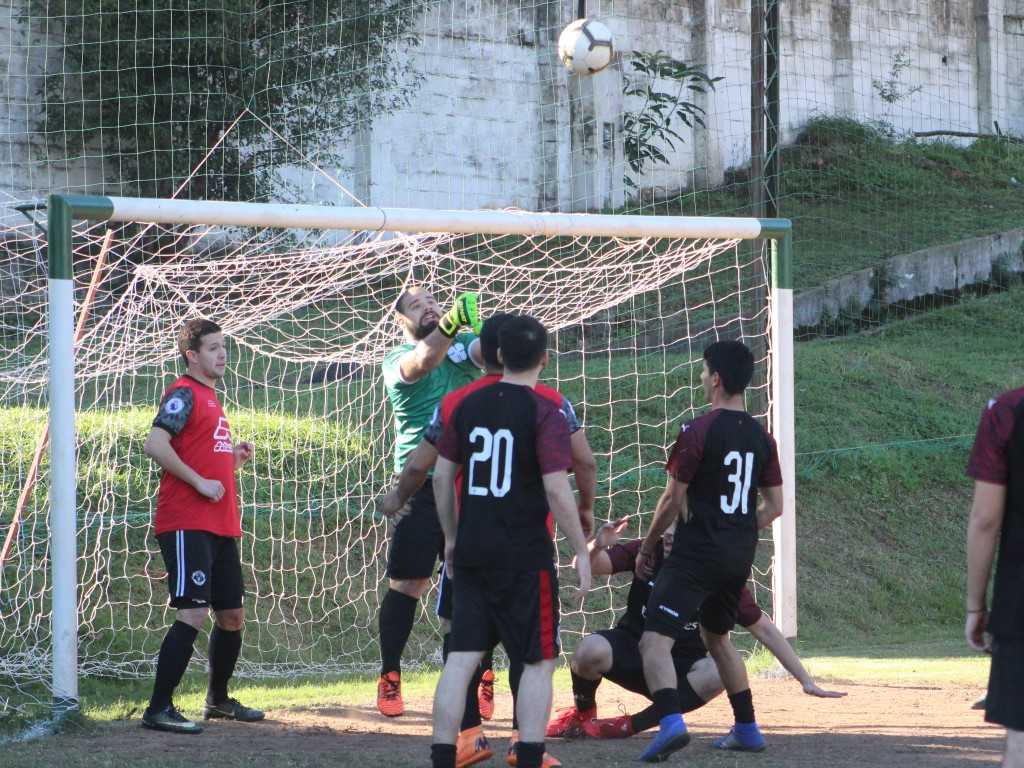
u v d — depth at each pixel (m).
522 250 41.94
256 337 40.38
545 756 16.20
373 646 31.23
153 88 52.16
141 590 29.91
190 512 19.88
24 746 18.48
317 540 33.97
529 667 14.91
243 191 54.88
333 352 39.22
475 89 65.88
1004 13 87.06
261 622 30.61
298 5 57.97
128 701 24.25
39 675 24.59
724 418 17.25
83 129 54.34
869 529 42.31
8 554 29.09
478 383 17.11
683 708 19.42
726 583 17.22
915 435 48.62
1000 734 19.59
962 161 80.38
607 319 48.88
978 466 12.38
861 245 67.31
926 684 25.91
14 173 54.16
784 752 18.02
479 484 14.96
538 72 68.12
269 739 19.33
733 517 17.14
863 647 34.06
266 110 56.47
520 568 14.83
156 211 21.81
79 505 31.77
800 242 67.00
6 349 41.62
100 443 34.47
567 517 14.66
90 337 35.84
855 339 61.09
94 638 27.72
